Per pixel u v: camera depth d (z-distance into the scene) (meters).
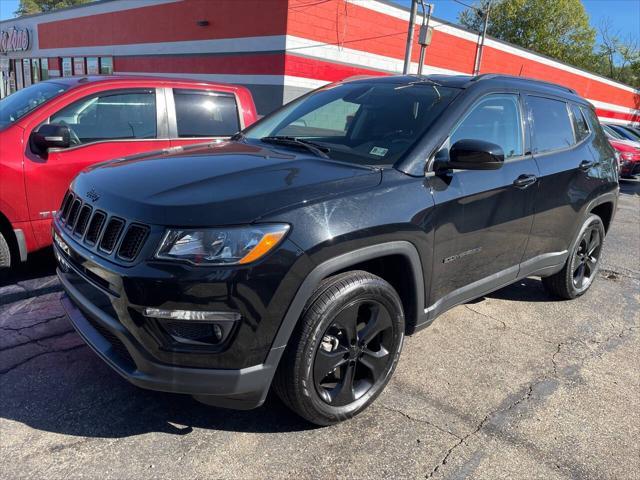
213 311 2.03
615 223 8.73
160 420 2.53
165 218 2.06
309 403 2.35
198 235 2.02
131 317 2.06
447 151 2.87
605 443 2.59
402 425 2.61
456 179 2.83
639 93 43.81
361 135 3.04
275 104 17.42
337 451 2.38
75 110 4.23
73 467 2.17
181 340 2.07
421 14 21.08
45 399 2.63
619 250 6.80
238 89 5.41
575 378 3.22
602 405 2.93
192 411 2.61
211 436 2.43
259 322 2.09
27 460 2.20
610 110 39.59
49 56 29.27
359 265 2.56
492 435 2.58
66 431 2.40
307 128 3.37
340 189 2.36
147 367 2.10
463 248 2.94
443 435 2.56
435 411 2.75
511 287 4.84
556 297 4.57
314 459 2.32
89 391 2.72
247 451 2.35
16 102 4.41
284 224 2.11
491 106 3.25
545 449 2.51
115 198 2.29
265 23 17.14
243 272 2.02
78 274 2.38
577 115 4.26
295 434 2.48
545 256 3.83
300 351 2.23
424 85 3.32
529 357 3.46
